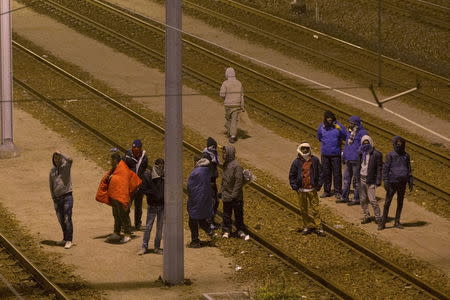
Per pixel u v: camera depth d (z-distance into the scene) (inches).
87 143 3036.4
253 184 2664.9
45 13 4431.6
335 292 2066.9
